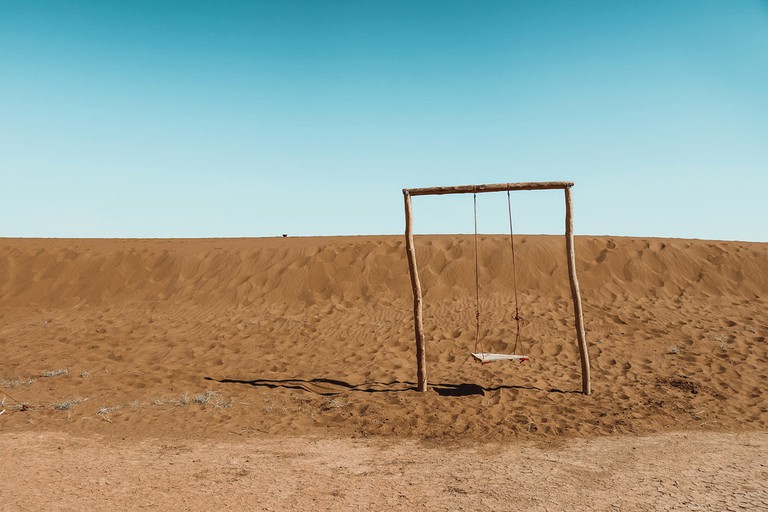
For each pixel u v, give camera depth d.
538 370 11.19
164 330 15.00
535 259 18.05
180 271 19.44
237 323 15.50
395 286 17.69
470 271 17.88
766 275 16.73
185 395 9.43
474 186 9.39
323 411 8.80
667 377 10.38
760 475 5.82
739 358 11.32
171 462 6.43
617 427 7.82
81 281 19.33
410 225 9.70
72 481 5.69
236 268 19.34
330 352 12.94
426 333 14.14
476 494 5.35
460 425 7.98
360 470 6.16
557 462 6.38
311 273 18.59
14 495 5.22
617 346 12.52
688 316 14.45
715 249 18.20
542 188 9.36
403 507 5.02
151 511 4.87
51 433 7.61
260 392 9.85
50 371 11.01
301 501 5.17
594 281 16.94
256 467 6.26
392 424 8.10
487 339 13.53
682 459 6.41
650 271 17.27
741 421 8.05
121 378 10.57
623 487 5.50
